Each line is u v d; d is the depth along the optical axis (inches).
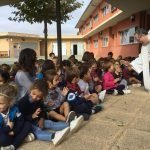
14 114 144.8
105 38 1077.8
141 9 595.8
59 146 147.3
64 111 183.2
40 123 165.2
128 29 749.9
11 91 140.0
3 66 242.4
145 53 296.5
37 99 159.5
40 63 281.7
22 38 1534.2
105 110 223.5
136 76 359.9
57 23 370.0
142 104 245.9
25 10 517.0
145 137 162.7
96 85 276.2
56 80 189.0
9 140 140.0
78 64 301.1
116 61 341.4
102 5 1021.2
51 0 511.8
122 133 168.6
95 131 171.3
